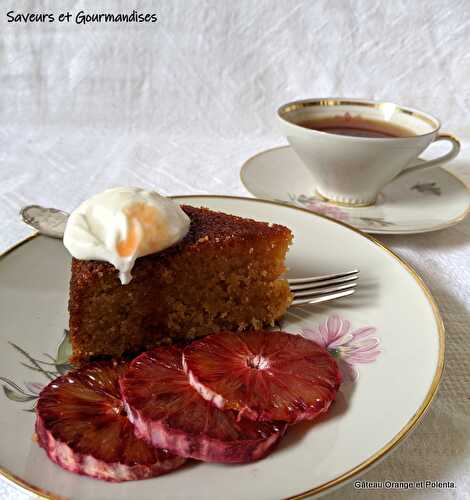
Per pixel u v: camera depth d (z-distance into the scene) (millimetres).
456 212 566
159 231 465
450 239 568
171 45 719
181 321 486
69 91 735
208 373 428
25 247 504
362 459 405
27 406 427
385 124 606
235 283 485
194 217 498
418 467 423
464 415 443
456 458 427
